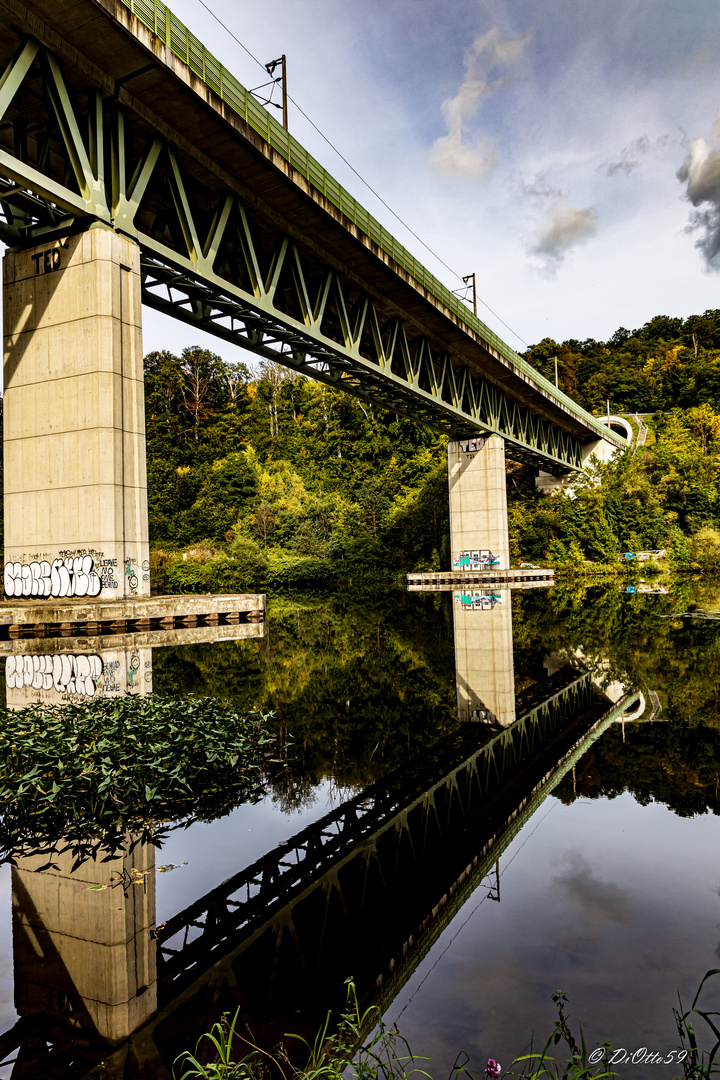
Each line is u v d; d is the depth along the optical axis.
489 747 9.05
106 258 21.81
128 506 22.66
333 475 86.50
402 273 34.72
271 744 9.23
